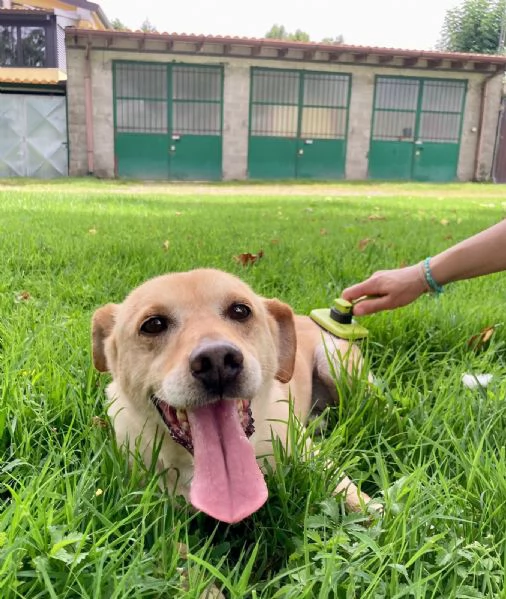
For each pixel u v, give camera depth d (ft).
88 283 7.94
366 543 2.87
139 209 18.49
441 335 6.48
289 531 3.35
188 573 2.90
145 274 8.43
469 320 6.77
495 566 2.93
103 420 4.30
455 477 3.61
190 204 21.62
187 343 3.59
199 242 11.00
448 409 4.56
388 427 4.53
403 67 43.65
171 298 3.92
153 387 3.76
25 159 40.93
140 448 3.94
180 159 42.68
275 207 21.18
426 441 4.22
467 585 2.83
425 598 2.77
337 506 3.34
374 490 4.01
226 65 41.70
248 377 3.51
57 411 4.43
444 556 2.90
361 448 4.29
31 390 4.57
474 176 46.78
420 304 7.29
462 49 67.97
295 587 2.71
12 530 2.82
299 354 5.77
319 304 7.23
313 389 5.97
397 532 3.07
